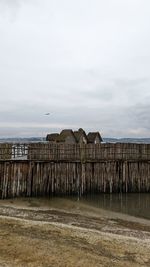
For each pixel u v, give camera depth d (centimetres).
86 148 4988
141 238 2462
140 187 5056
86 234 2239
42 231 2188
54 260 1678
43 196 4469
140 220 3353
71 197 4550
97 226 2789
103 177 4884
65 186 4644
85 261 1702
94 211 3694
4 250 1752
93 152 5028
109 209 3859
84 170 4781
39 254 1728
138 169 5091
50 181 4556
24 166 4397
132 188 5031
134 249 2042
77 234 2212
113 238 2227
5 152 4522
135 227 2977
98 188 4844
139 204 4222
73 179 4703
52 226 2333
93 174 4838
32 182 4447
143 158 5259
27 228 2220
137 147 5250
